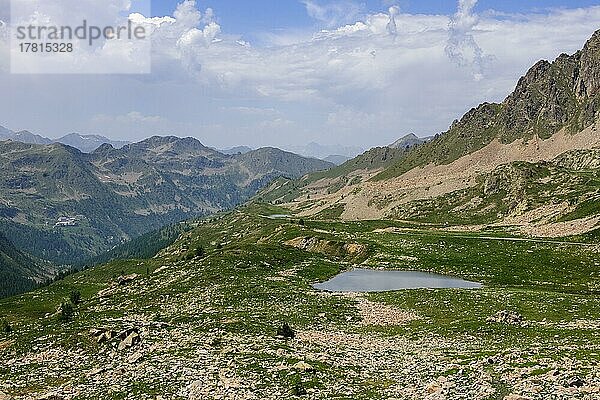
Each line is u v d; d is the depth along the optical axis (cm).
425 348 5319
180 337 5359
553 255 14375
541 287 11106
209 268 12456
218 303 8375
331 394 3538
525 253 14850
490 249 15675
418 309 8194
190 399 3425
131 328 5472
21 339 6178
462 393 3469
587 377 3628
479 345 5388
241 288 9719
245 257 13838
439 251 15800
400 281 12262
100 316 7981
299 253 15600
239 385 3653
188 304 8500
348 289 11112
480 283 11969
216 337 5381
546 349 4759
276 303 8444
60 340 5594
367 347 5372
